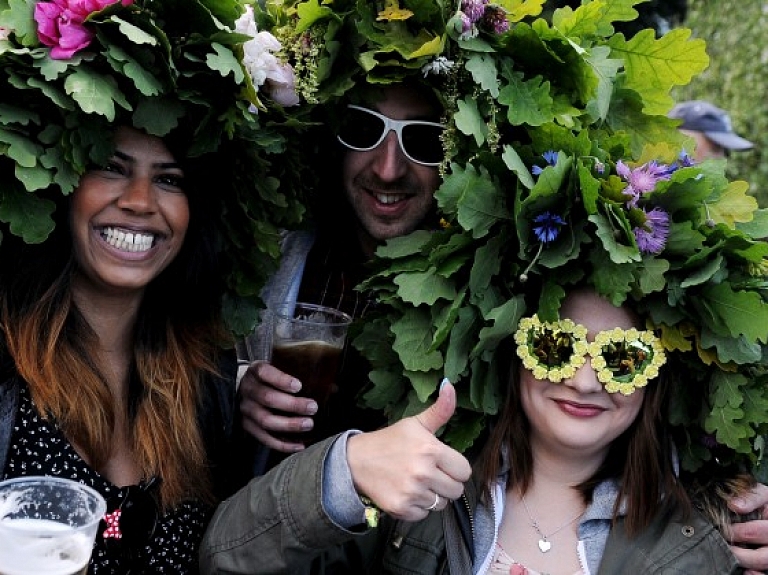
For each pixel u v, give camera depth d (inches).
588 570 72.1
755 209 73.7
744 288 71.3
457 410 75.4
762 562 73.1
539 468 75.5
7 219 66.6
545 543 73.2
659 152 76.2
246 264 81.4
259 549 66.0
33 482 59.6
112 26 64.9
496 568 72.7
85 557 57.2
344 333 79.8
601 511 73.0
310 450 66.1
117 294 75.4
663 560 70.8
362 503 63.0
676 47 80.2
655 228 69.1
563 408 72.1
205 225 78.3
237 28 71.5
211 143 71.3
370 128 84.7
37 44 64.2
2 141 63.3
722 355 70.0
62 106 63.2
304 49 78.4
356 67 80.1
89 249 71.6
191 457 77.0
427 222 89.2
